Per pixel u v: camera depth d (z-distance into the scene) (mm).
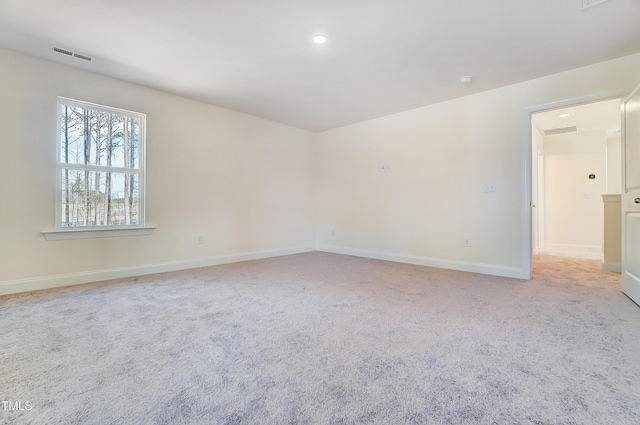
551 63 3027
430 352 1699
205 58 2953
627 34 2506
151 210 3725
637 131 2566
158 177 3785
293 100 4109
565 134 6145
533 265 4316
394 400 1278
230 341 1839
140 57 2936
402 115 4602
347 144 5387
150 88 3688
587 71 3076
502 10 2203
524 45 2691
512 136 3570
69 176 3186
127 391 1335
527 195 3477
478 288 3068
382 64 3055
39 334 1925
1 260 2801
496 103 3688
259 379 1432
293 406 1236
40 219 2994
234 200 4594
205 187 4250
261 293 2881
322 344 1801
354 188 5277
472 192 3895
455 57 2916
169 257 3898
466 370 1513
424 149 4355
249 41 2643
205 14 2268
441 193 4180
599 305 2520
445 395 1312
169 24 2400
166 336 1906
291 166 5430
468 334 1938
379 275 3674
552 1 2098
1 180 2799
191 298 2715
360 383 1400
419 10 2207
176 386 1373
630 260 2709
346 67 3131
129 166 3596
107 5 2164
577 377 1450
